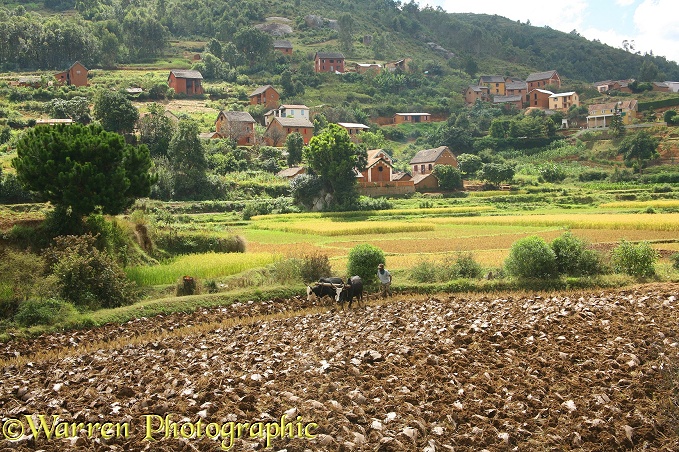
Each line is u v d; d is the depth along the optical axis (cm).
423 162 11894
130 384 1534
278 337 2053
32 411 1359
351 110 15712
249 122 12456
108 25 18288
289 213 8088
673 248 4134
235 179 9781
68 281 2752
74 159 3334
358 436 1145
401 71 19850
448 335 1945
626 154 11912
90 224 3372
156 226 4103
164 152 10175
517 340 1850
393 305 2625
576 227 5719
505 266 3119
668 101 15288
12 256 2859
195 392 1415
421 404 1313
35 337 2352
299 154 11400
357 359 1623
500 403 1314
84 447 1135
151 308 2689
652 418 1239
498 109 17238
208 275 3288
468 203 8725
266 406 1303
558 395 1363
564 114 16325
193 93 15662
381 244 4853
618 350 1675
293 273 3194
